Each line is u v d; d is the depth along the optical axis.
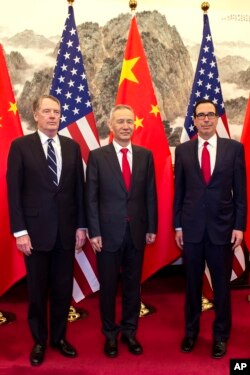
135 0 3.25
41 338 2.46
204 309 3.27
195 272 2.56
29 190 2.37
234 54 3.99
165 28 3.88
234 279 3.48
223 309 2.52
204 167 2.50
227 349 2.59
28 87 3.73
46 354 2.54
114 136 2.57
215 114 2.48
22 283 3.90
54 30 3.73
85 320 3.13
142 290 3.79
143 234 2.55
